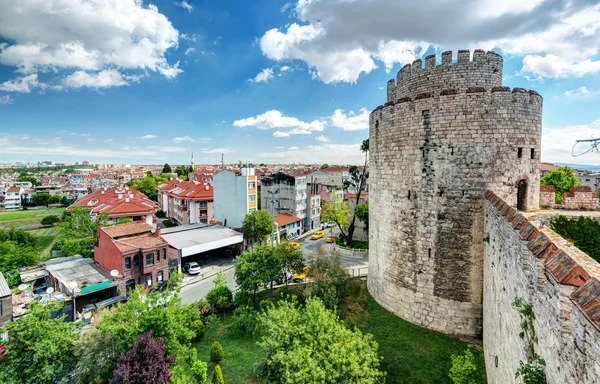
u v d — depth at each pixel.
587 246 15.48
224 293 28.42
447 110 18.95
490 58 20.92
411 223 20.67
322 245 55.25
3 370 14.09
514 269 10.47
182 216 67.44
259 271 28.27
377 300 24.09
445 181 19.23
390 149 21.97
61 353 15.06
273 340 14.54
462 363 14.29
